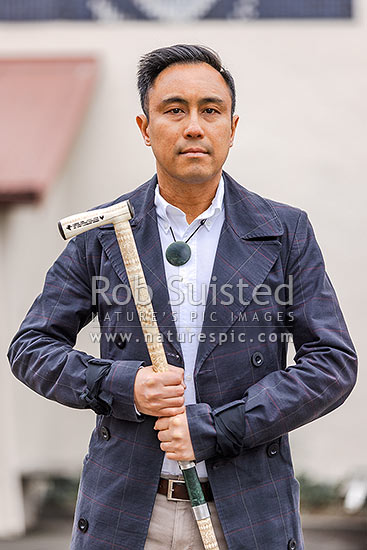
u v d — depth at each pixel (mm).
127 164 16422
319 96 16344
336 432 16172
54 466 15602
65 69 16297
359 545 13453
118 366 5484
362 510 15250
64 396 5598
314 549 13258
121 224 5566
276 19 16406
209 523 5387
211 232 5816
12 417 14359
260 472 5527
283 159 16375
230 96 5703
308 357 5570
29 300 15070
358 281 16344
